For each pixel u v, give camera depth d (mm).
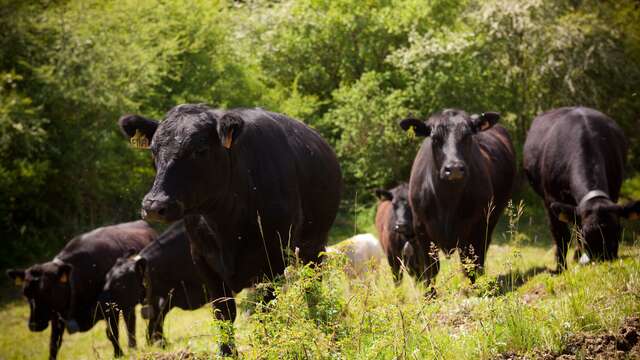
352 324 5863
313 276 6004
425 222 11477
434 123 11016
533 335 5578
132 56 21969
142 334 13898
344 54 26844
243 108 7859
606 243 10070
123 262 12070
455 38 23047
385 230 14414
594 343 5418
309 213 8203
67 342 14289
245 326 7090
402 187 14133
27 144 19609
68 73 21094
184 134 6484
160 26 24266
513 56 24016
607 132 12328
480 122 10953
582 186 11234
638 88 23625
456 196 10875
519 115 24109
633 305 6055
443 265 11344
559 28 22938
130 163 23016
